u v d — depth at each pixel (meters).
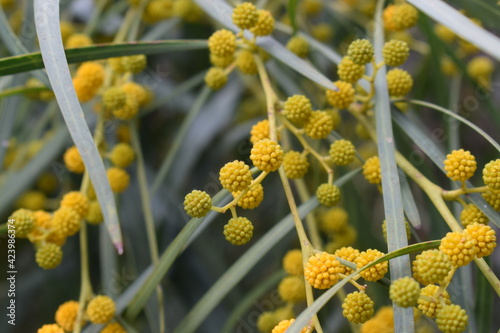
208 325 0.30
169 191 0.31
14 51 0.25
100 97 0.28
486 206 0.22
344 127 0.31
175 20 0.31
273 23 0.25
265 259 0.31
